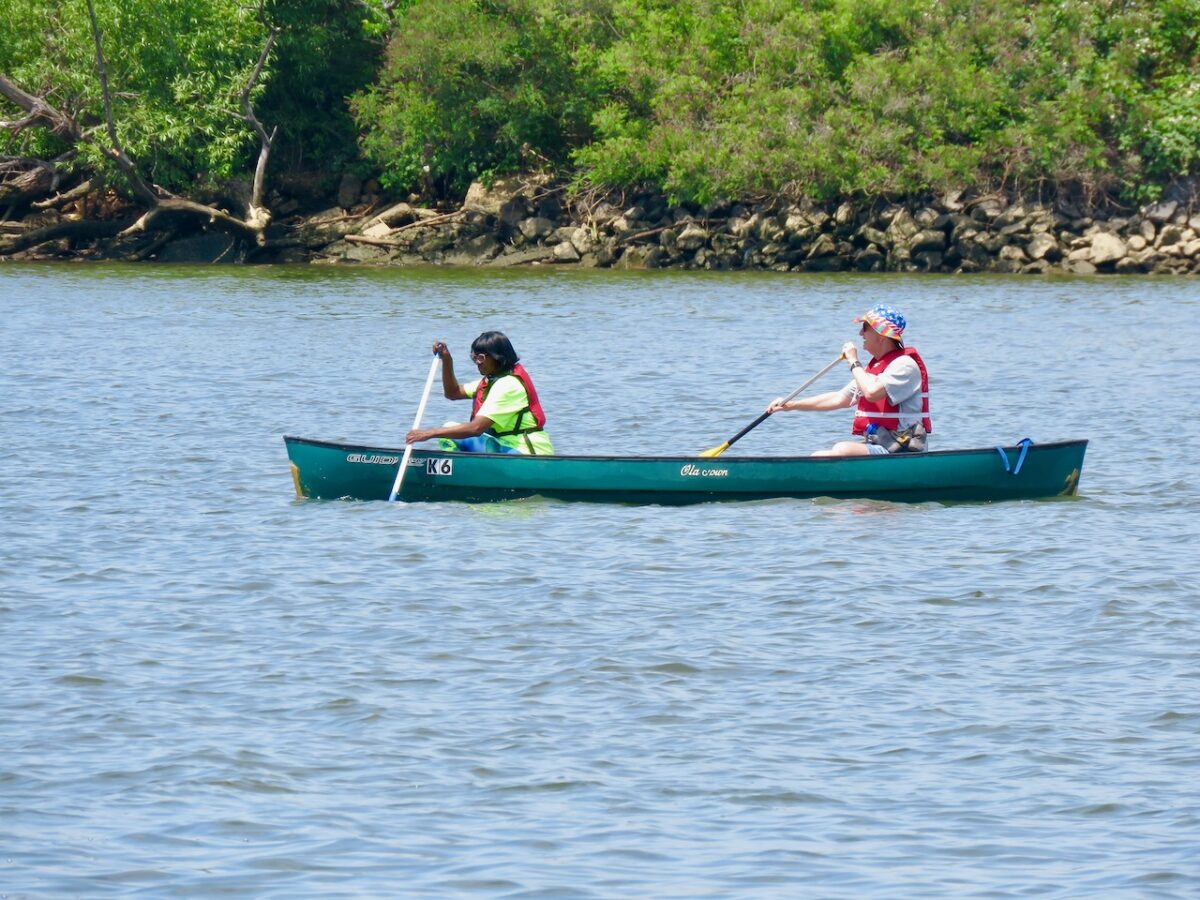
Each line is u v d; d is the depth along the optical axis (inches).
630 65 6338.6
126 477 1977.1
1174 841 889.5
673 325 4047.7
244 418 2480.3
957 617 1339.8
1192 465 2086.6
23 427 2351.1
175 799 947.3
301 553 1572.3
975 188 6181.1
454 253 6589.6
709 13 6427.2
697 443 2324.1
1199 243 5920.3
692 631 1296.8
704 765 1007.6
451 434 1860.2
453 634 1286.9
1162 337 3745.1
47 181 6722.4
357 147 7003.0
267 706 1112.2
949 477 1844.2
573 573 1489.9
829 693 1144.8
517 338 3725.4
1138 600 1391.5
